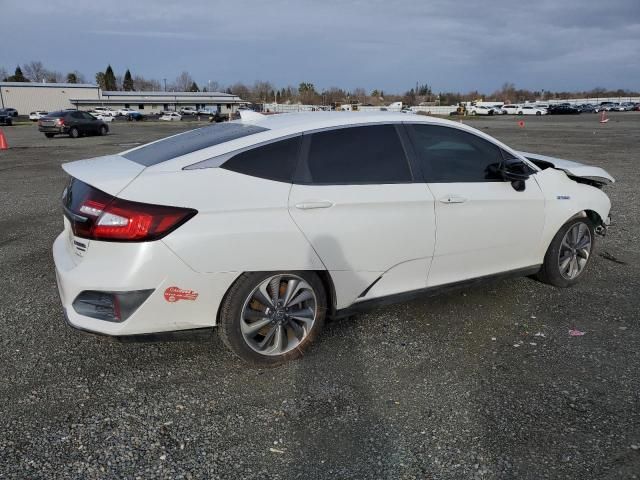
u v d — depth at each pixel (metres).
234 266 3.11
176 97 97.50
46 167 14.12
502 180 4.15
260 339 3.41
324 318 3.59
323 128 3.49
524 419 2.89
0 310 4.30
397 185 3.62
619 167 13.20
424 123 3.89
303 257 3.30
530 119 54.78
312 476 2.49
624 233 6.74
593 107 79.94
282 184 3.26
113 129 40.47
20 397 3.10
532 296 4.62
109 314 3.02
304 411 2.98
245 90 129.12
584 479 2.45
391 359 3.55
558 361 3.51
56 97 85.44
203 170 3.12
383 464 2.56
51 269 5.33
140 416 2.93
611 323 4.07
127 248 2.93
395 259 3.67
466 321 4.13
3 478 2.45
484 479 2.46
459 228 3.89
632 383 3.23
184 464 2.56
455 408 3.00
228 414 2.95
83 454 2.62
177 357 3.57
